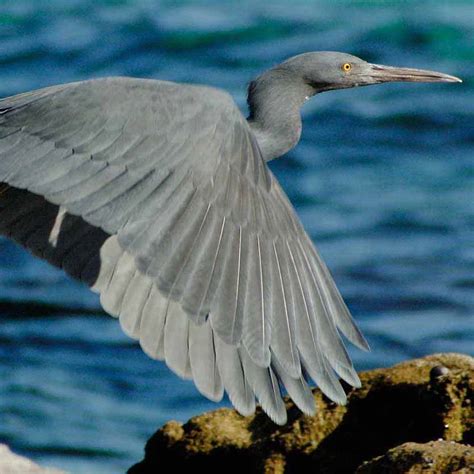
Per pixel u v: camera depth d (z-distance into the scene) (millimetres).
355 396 12336
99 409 20062
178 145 9453
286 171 29531
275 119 12180
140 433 19453
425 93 33094
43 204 10000
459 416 11648
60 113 9812
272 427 12469
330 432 12258
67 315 23047
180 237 9125
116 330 22516
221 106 9711
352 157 30109
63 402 20203
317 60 12445
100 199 9273
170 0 39281
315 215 27250
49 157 9617
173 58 35438
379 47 36031
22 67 34969
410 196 28031
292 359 9133
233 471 12453
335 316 9500
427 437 11766
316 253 9773
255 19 37500
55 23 37656
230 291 9133
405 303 23188
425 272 24359
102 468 18594
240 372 8977
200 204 9289
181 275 9031
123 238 9062
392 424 12102
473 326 22328
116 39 36406
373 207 27500
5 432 19375
